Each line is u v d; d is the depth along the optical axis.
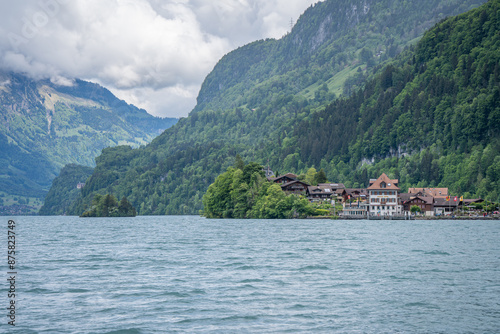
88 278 65.25
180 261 80.31
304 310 48.94
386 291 56.72
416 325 44.22
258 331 42.84
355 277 65.00
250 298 53.53
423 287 58.69
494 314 47.31
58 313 48.09
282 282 61.88
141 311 48.72
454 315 47.03
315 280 63.03
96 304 51.38
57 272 70.38
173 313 48.00
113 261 81.44
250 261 79.62
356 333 42.28
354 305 50.66
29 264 78.81
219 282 61.97
